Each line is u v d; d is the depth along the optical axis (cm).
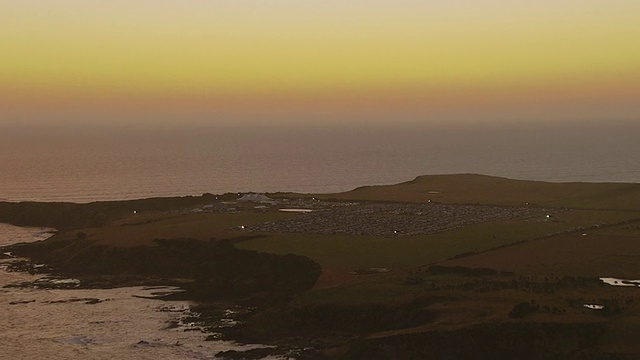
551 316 14125
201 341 15538
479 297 15638
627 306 14675
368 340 14125
